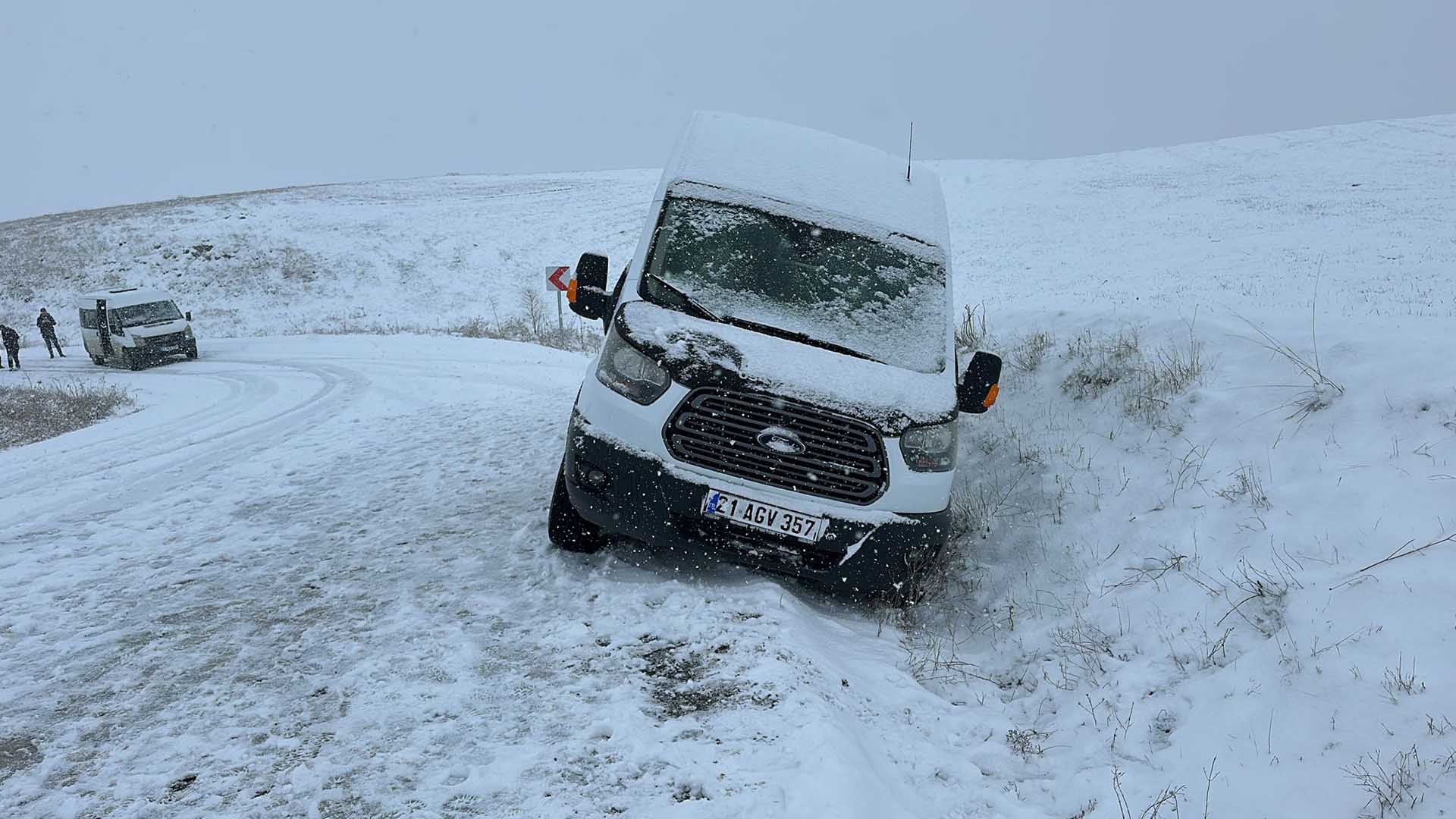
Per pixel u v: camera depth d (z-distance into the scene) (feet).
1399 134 221.25
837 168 21.26
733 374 15.53
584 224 182.91
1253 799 10.46
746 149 20.98
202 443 35.86
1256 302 70.33
